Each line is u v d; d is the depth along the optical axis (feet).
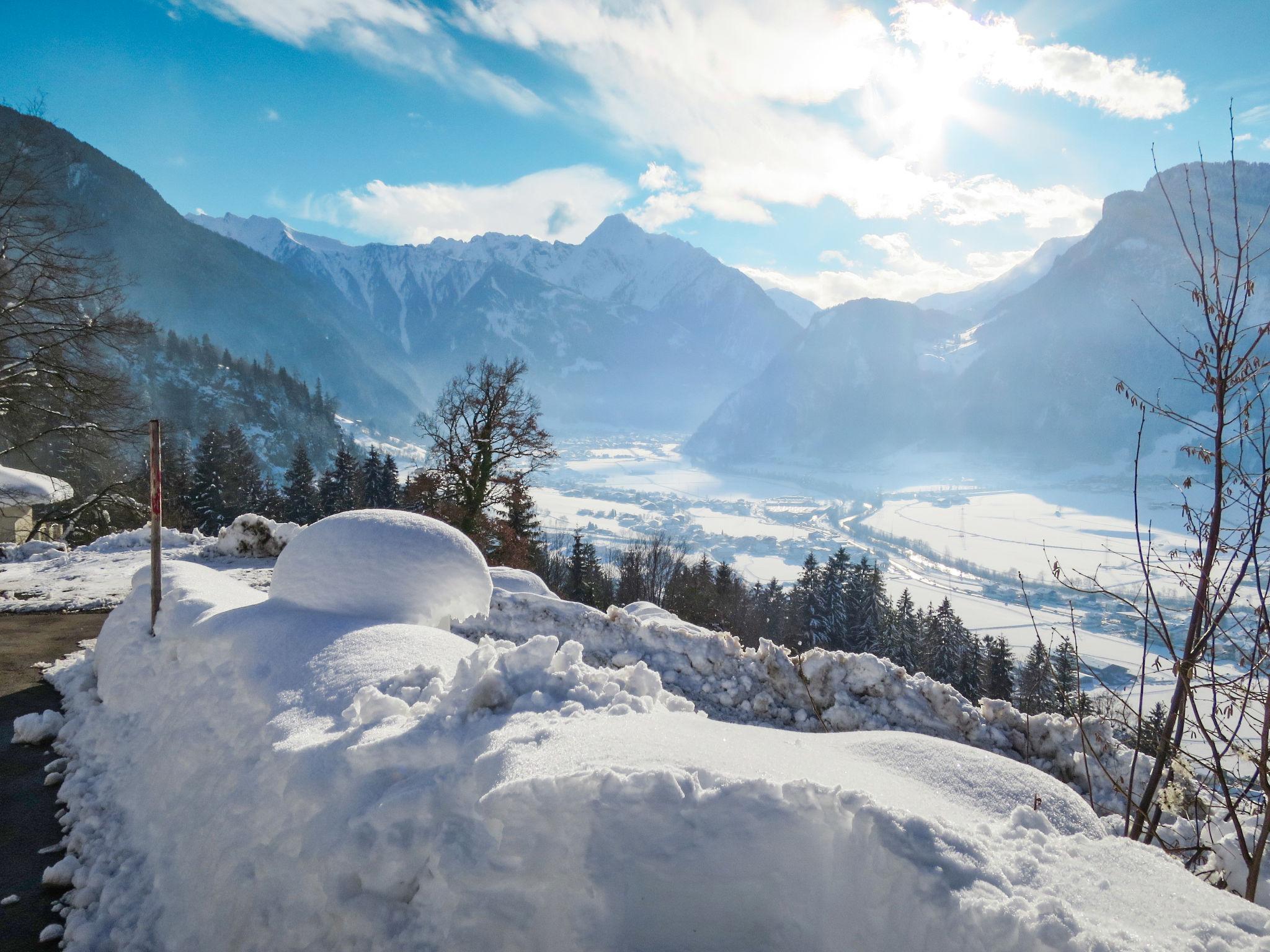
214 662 17.31
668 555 175.42
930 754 12.12
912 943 7.66
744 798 8.68
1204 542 11.64
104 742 18.72
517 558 94.63
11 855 14.88
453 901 8.61
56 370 74.64
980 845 8.54
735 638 28.07
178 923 11.69
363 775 10.71
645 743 10.05
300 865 10.14
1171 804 15.34
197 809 13.33
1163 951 7.13
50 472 115.75
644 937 8.34
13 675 25.94
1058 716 23.00
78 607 36.45
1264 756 10.93
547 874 8.52
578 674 12.92
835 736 13.39
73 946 11.94
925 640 149.48
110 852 14.38
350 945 9.07
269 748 12.50
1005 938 7.23
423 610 20.75
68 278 74.64
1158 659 11.96
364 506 209.77
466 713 11.70
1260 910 8.03
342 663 15.06
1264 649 10.95
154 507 22.18
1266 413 10.93
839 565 160.66
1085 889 8.30
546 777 8.79
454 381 91.35
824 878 8.58
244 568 45.96
